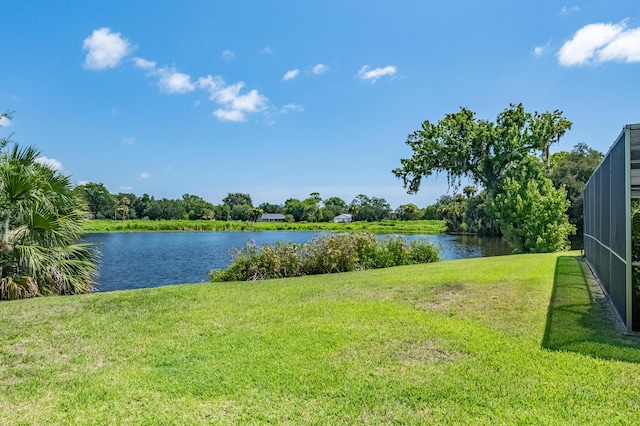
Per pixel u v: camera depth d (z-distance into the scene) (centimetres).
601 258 641
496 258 1195
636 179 620
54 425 246
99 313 529
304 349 371
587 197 985
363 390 285
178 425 243
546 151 2312
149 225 6216
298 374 315
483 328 421
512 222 1905
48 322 484
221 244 3384
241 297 621
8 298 651
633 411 245
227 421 246
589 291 605
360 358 346
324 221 8900
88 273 807
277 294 641
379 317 474
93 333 438
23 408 269
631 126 407
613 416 239
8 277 670
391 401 268
